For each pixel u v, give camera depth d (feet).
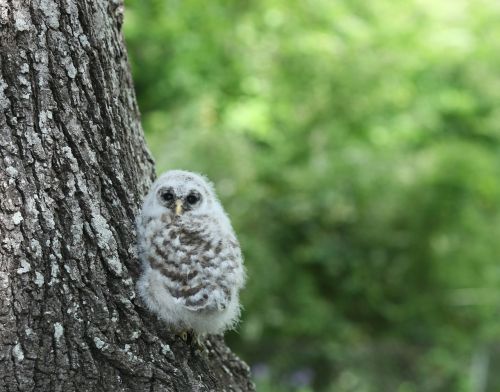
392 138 47.06
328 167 43.11
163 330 16.63
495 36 52.13
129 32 46.44
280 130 45.85
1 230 15.47
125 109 17.98
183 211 16.74
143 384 16.22
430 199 43.37
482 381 39.19
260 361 39.37
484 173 44.34
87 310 15.96
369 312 43.09
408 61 48.57
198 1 47.75
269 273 39.93
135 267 16.58
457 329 43.65
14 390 15.56
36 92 15.75
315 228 42.55
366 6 50.37
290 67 46.68
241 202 40.24
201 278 16.33
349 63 46.65
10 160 15.53
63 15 16.02
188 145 40.91
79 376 15.87
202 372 17.35
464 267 43.98
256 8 48.11
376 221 42.75
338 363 39.17
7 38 15.52
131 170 17.48
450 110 50.03
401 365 39.93
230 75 47.06
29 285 15.58
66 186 15.96
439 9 51.39
